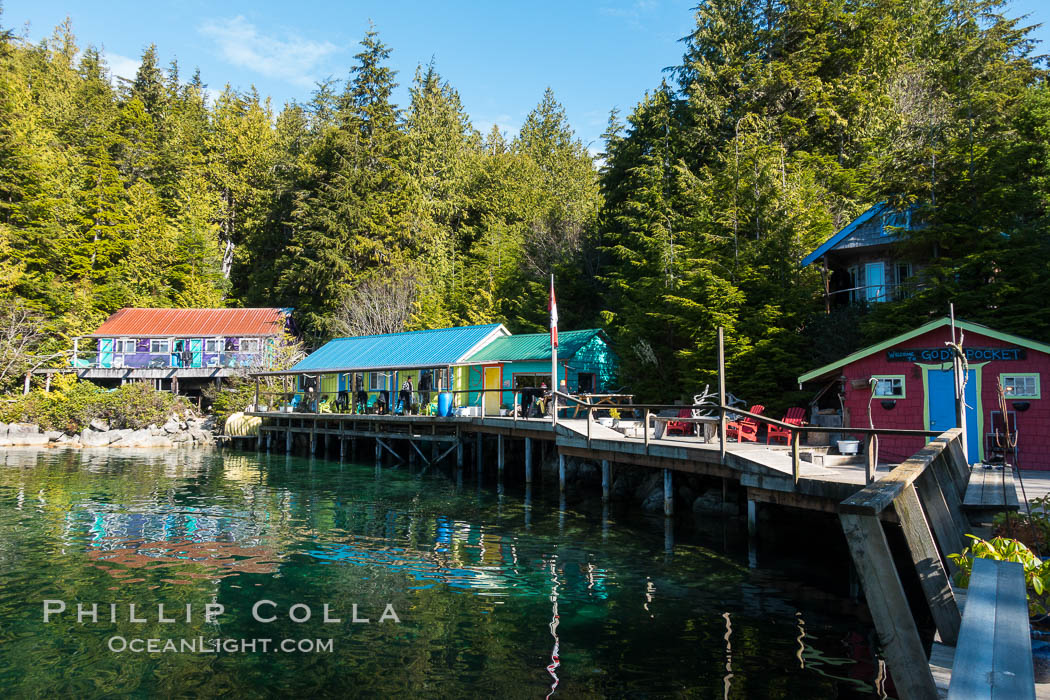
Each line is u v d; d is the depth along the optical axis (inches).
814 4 1432.1
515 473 962.1
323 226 1919.3
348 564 472.1
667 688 275.9
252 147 2583.7
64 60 2773.1
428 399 1180.5
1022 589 150.7
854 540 158.7
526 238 1881.2
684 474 682.8
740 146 1080.2
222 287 2274.9
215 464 1078.4
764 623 350.3
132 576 442.9
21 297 1669.5
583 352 1133.1
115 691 280.1
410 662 306.3
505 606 380.5
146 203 2149.4
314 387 1402.6
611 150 1628.9
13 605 386.3
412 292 1788.9
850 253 964.6
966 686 112.9
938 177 806.5
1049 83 1111.0
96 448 1311.5
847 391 681.0
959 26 1482.5
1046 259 689.0
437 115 2605.8
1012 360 587.8
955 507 304.8
